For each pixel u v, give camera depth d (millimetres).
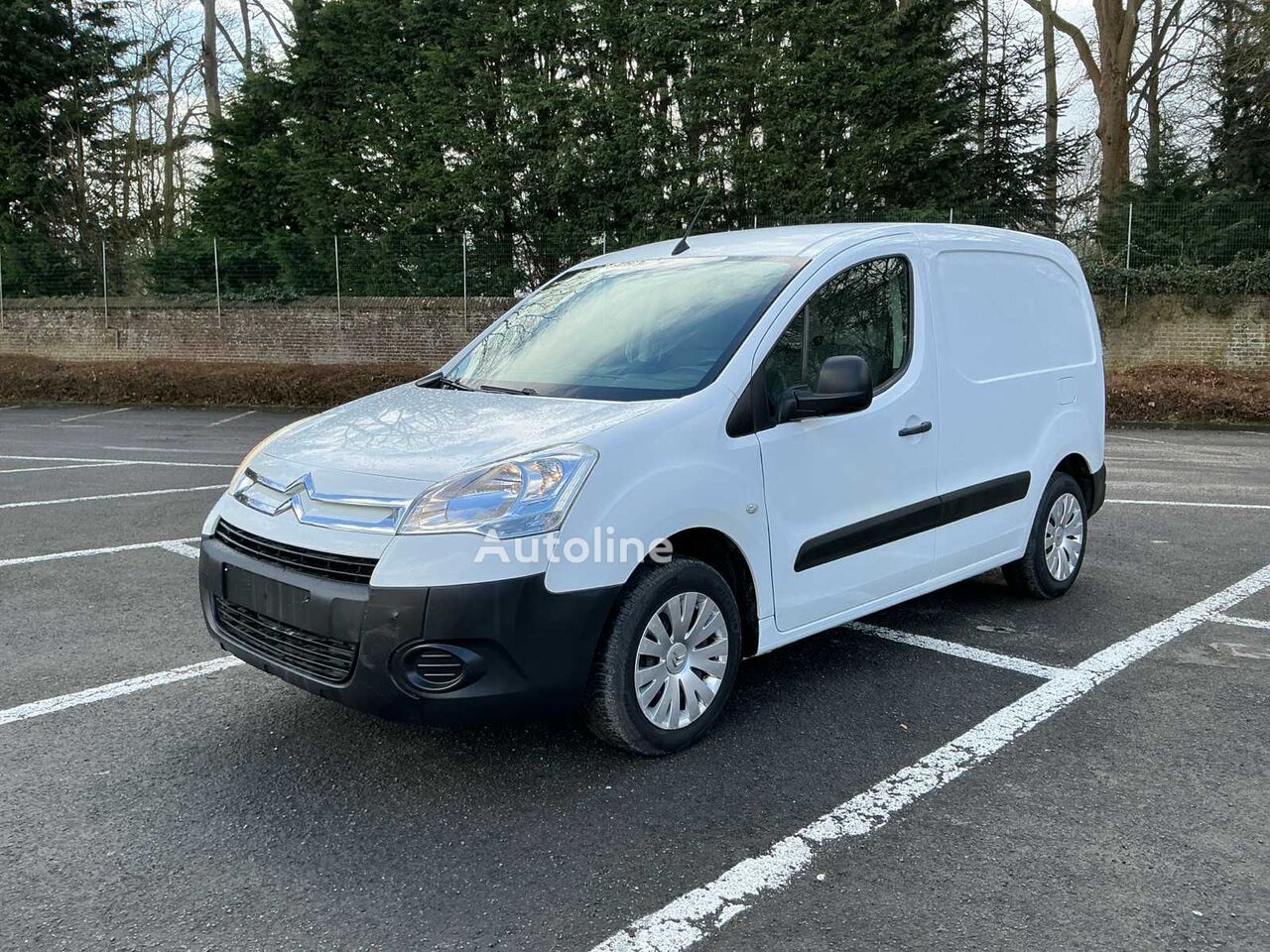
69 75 27203
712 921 2662
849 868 2916
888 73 19781
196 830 3150
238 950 2551
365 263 22875
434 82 22109
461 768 3580
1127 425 15570
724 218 20906
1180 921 2646
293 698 4227
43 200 26391
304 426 4004
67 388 19594
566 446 3330
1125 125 25812
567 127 21094
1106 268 19797
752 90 20484
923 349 4539
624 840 3078
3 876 2893
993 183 22609
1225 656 4699
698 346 3934
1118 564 6426
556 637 3221
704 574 3631
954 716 4027
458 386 4340
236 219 24859
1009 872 2889
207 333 23609
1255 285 19078
